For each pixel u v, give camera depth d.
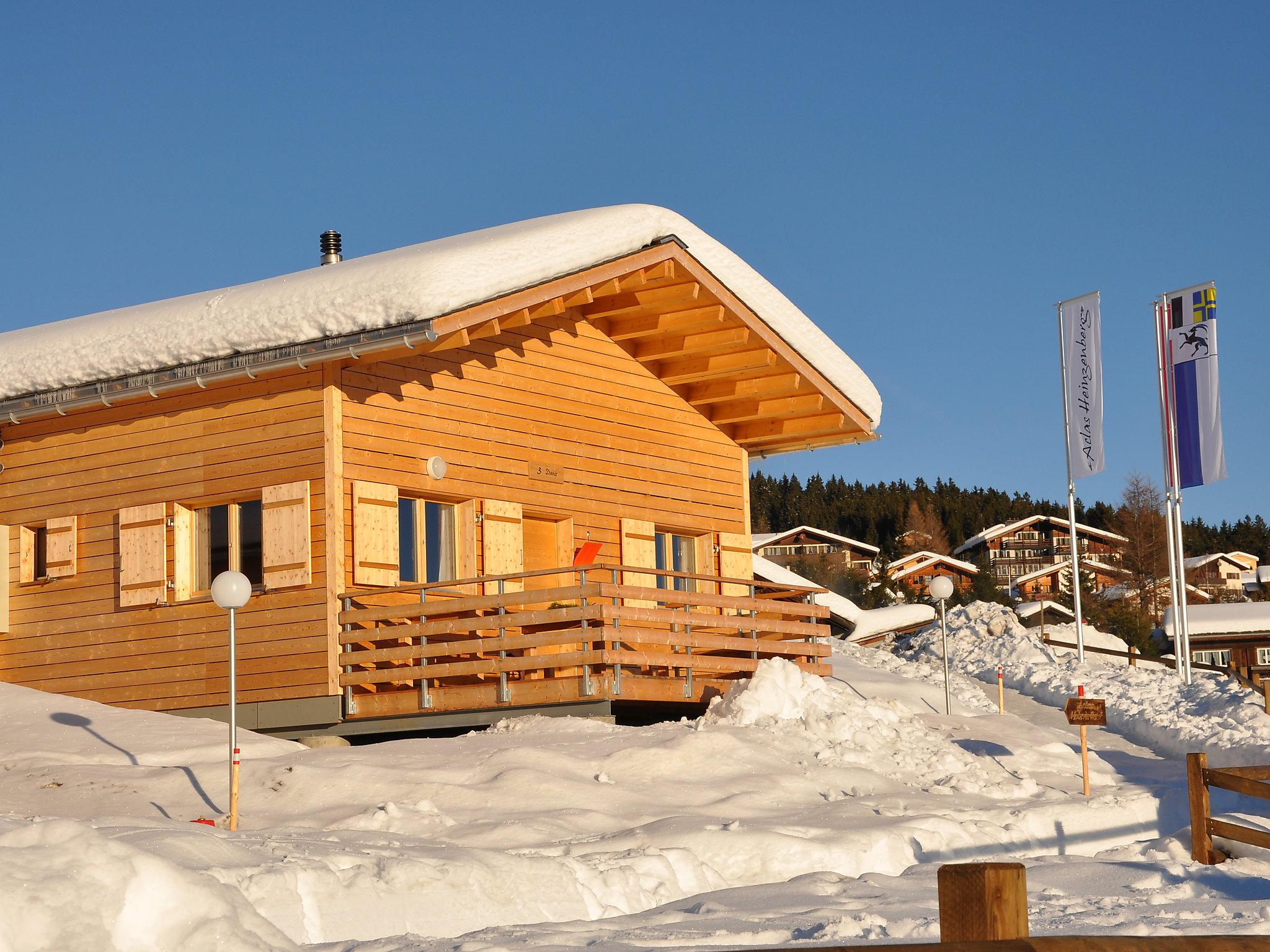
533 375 18.66
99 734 14.13
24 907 4.90
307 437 16.19
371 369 16.55
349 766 12.23
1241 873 9.72
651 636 16.00
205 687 16.64
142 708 17.03
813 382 20.03
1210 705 20.55
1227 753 17.45
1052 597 72.38
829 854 10.17
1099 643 38.56
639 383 20.30
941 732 16.83
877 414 20.95
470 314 15.59
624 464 19.81
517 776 11.78
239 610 16.50
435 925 7.54
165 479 17.16
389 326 15.33
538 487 18.45
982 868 4.80
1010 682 25.77
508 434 18.16
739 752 13.17
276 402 16.45
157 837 7.33
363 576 16.06
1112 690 23.50
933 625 31.33
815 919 7.77
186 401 17.11
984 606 31.00
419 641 16.53
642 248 17.77
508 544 17.81
